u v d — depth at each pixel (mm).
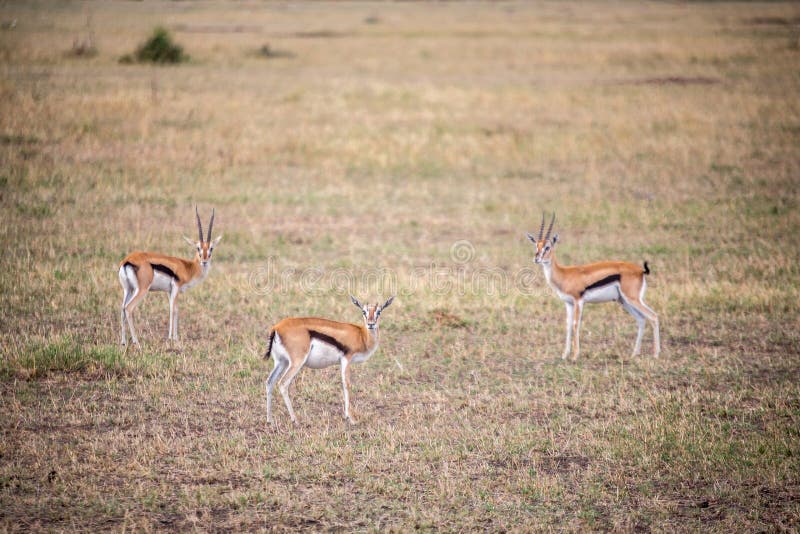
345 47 86000
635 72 67750
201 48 75625
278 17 122000
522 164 42812
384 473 14602
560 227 33281
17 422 15922
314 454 15266
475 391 18797
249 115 49719
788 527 12883
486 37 96625
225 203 34875
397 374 19750
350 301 24703
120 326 21891
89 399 17328
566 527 12898
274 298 24766
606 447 15711
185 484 13938
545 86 62438
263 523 12812
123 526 12305
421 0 181250
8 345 19609
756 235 31812
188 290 25250
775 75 63625
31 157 37594
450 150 44250
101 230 29922
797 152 43438
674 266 28250
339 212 34844
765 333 22578
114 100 48156
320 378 19516
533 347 21844
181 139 43062
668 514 13328
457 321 23406
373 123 49469
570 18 123688
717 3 159375
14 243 27844
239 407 17484
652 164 42312
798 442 15750
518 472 14727
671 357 21031
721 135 46812
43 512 12781
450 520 13070
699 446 15664
